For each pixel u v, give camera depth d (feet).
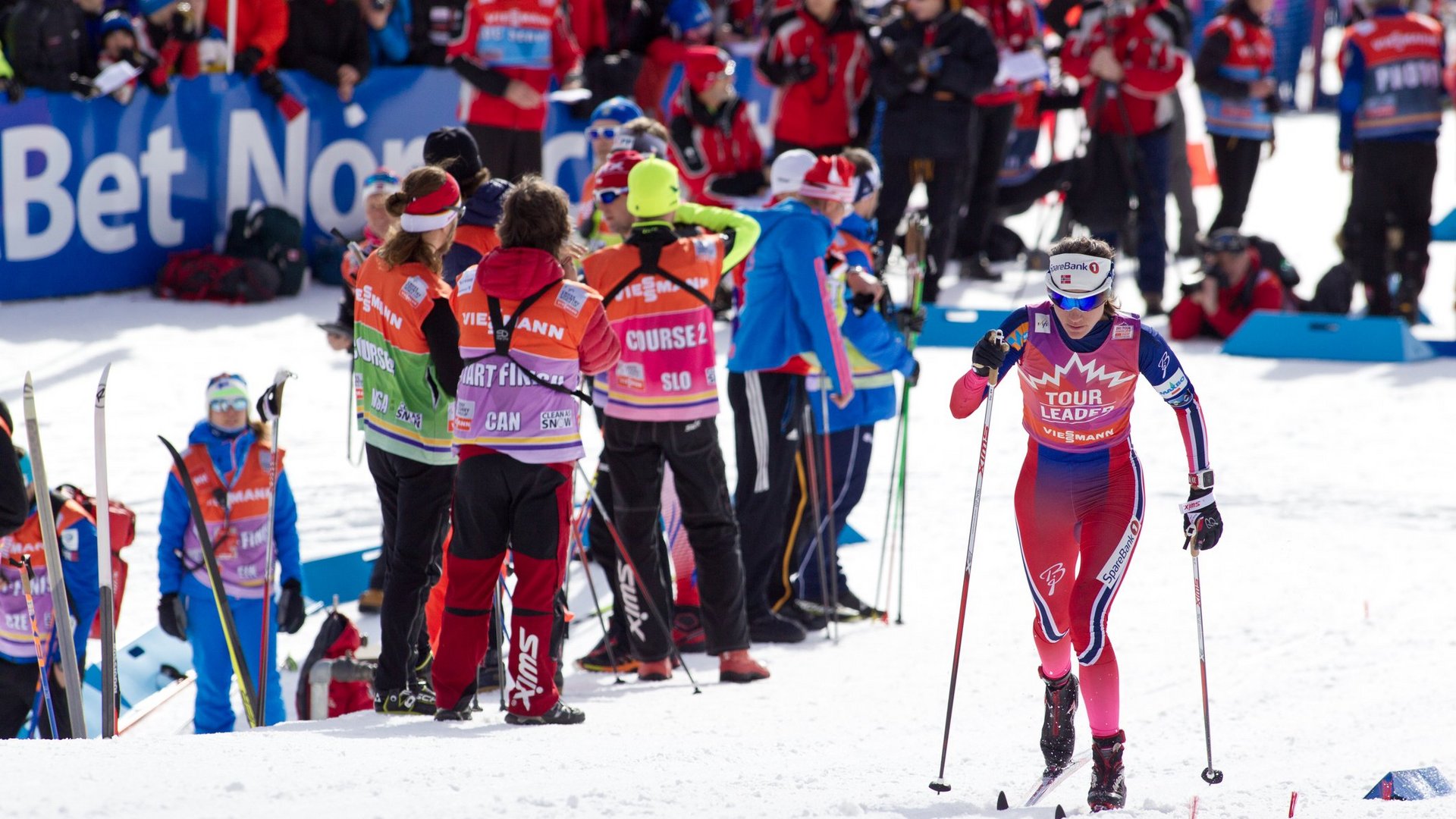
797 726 54.95
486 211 60.85
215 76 149.59
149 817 34.09
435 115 167.94
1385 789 40.78
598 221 79.56
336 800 36.55
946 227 142.31
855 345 72.74
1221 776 43.88
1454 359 127.13
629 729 53.16
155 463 95.76
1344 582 74.02
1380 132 132.57
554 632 59.52
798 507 76.13
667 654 66.74
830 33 140.56
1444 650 62.85
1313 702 56.39
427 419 56.08
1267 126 149.28
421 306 54.03
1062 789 45.39
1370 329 126.72
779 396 71.41
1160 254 143.43
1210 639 66.28
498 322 52.08
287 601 66.85
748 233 65.98
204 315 139.74
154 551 82.99
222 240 153.28
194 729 67.26
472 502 52.85
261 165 154.20
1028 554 46.73
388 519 58.65
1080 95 162.40
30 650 61.11
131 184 145.38
